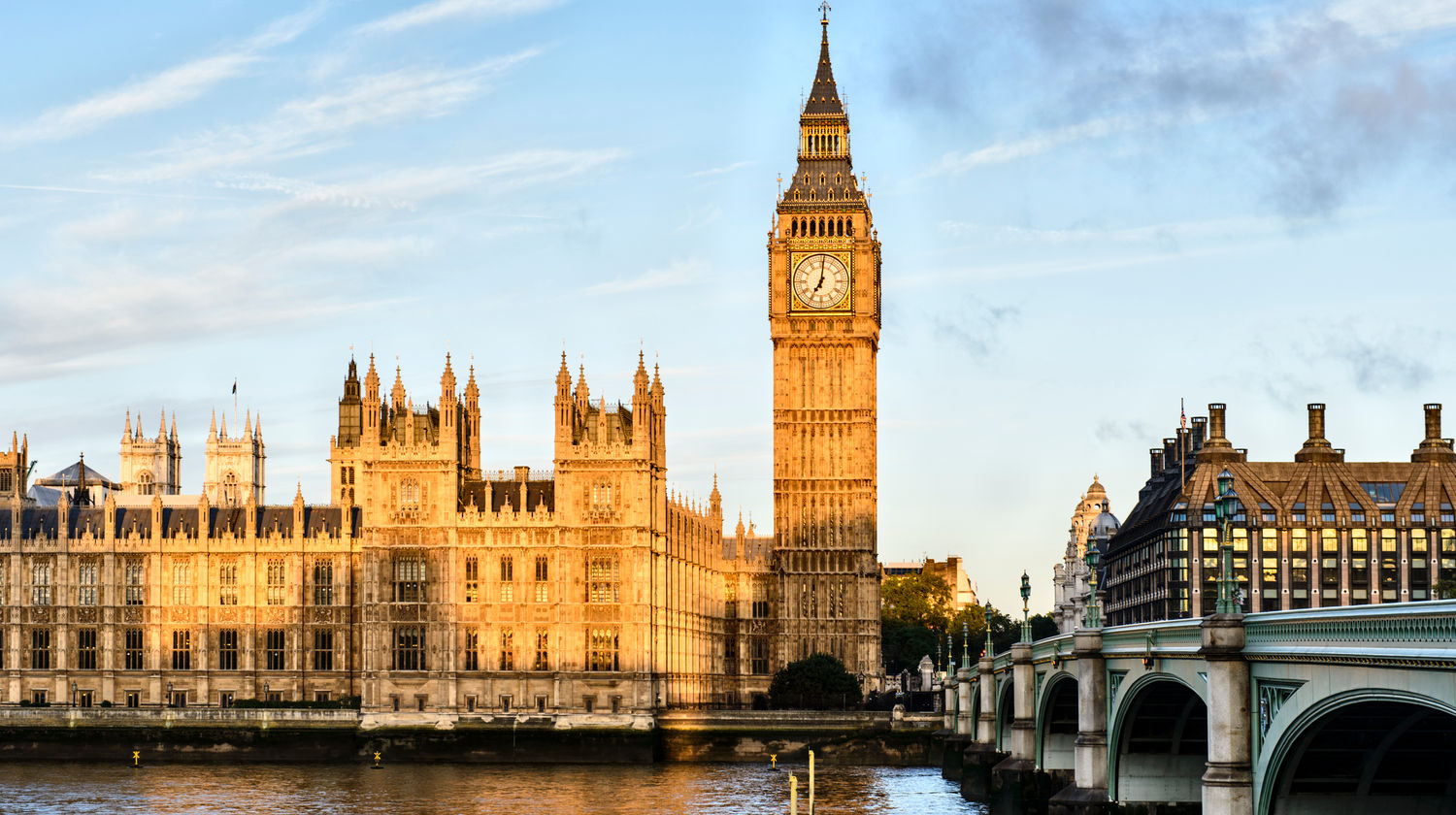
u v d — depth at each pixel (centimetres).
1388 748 6981
